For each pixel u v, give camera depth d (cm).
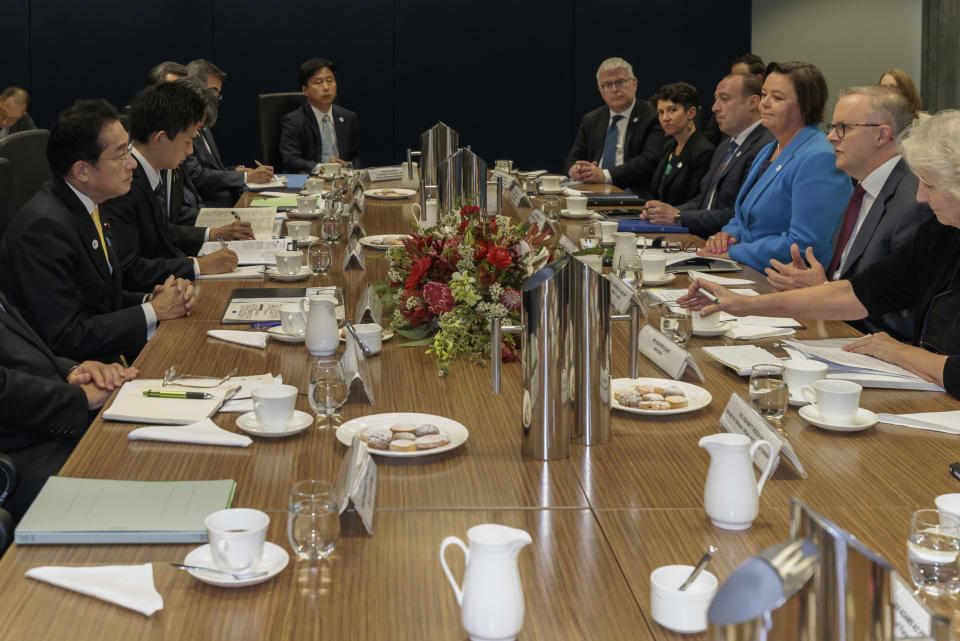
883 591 81
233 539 132
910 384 219
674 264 358
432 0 880
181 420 194
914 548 134
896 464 178
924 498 163
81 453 180
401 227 436
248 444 184
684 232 446
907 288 263
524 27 891
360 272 342
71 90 851
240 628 124
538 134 909
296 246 386
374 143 898
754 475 162
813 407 204
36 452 229
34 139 404
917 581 134
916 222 305
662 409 203
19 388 223
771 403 193
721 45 897
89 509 153
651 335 240
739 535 149
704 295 264
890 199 313
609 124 679
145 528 147
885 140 315
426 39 886
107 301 303
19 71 843
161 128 377
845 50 805
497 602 117
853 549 80
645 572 138
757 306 265
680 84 578
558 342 176
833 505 161
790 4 848
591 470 175
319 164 675
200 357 243
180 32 858
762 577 76
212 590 133
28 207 288
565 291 175
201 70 638
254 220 450
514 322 239
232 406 205
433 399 214
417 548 145
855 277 269
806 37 834
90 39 847
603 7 892
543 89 901
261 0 863
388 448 182
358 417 201
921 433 193
